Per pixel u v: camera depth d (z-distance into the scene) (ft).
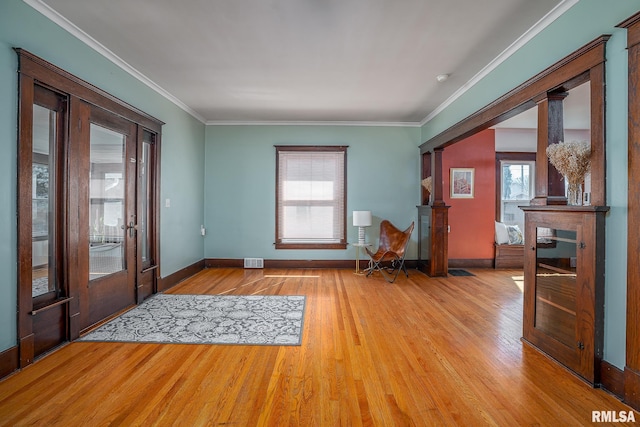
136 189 11.97
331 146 18.88
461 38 9.36
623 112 6.14
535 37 8.82
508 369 7.30
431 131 17.43
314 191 19.04
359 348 8.37
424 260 18.03
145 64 11.22
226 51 10.26
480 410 5.84
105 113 10.21
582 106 15.62
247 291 13.87
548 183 8.21
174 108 14.96
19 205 7.19
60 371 7.13
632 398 5.86
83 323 9.28
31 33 7.60
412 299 12.78
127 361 7.61
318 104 15.61
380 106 15.90
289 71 11.77
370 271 17.08
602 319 6.49
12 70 7.09
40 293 8.05
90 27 8.88
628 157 5.98
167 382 6.72
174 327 9.72
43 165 8.18
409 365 7.48
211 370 7.22
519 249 19.20
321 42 9.66
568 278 7.24
